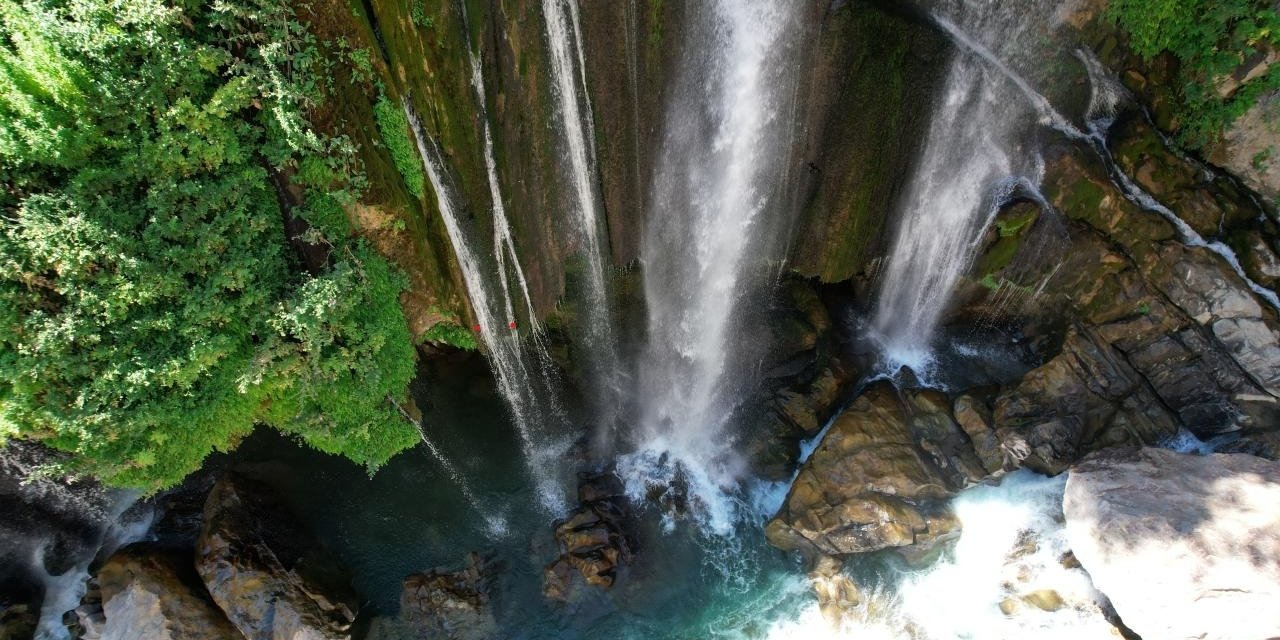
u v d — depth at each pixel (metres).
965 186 11.87
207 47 8.77
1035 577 10.66
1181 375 11.85
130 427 9.51
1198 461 10.69
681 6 9.37
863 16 9.87
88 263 8.84
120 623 10.33
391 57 9.41
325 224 10.04
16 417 9.07
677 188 11.16
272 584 10.62
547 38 9.32
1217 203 11.92
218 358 10.09
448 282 11.35
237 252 9.71
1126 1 11.06
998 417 11.89
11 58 8.17
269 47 8.70
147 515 11.75
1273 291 11.69
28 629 11.12
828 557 11.12
